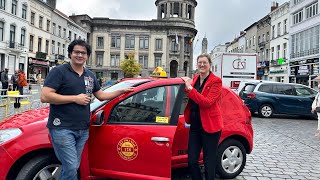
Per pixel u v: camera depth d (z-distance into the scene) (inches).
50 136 140.9
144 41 2861.7
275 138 378.6
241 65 773.9
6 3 1467.8
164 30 2849.4
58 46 2079.2
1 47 1444.4
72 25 2325.3
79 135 141.1
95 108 172.2
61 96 133.9
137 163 162.2
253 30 2114.9
